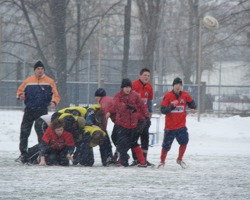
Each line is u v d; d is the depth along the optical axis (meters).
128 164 52.09
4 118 92.50
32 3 130.62
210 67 196.88
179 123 50.22
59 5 123.50
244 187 38.97
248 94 118.31
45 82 53.19
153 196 34.53
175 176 44.16
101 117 51.09
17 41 135.38
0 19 87.81
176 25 184.50
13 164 50.91
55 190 36.22
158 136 75.56
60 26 122.44
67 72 121.31
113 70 136.25
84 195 34.47
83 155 50.72
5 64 124.38
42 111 52.94
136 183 39.81
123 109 49.97
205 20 90.56
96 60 141.12
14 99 112.88
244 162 55.34
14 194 34.66
